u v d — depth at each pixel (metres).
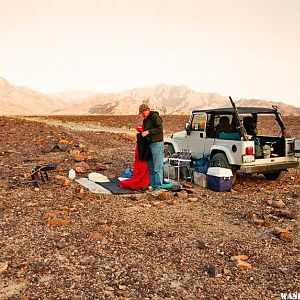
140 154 10.05
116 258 5.88
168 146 13.08
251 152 10.30
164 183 10.62
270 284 5.11
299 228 7.20
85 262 5.74
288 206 8.70
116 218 7.70
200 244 6.28
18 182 10.89
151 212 8.16
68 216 7.84
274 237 6.71
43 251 6.13
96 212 8.11
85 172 12.74
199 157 11.84
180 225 7.32
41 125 29.16
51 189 10.12
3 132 23.70
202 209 8.45
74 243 6.43
